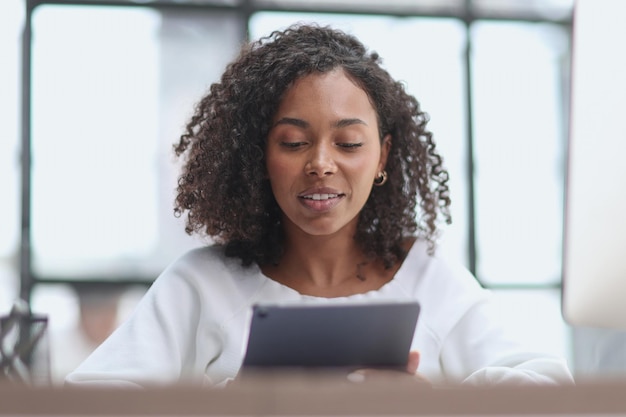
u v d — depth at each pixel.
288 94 1.64
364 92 1.67
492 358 1.62
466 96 4.87
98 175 4.64
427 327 1.66
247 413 0.82
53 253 4.61
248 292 1.68
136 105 4.67
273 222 1.75
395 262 1.75
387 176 1.81
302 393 0.83
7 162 4.62
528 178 4.89
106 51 4.67
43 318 1.31
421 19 4.89
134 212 4.64
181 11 4.73
